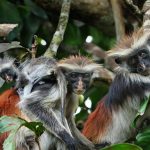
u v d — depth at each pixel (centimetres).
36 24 1825
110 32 1944
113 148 1209
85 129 1589
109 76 1667
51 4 1856
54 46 1538
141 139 1325
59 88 1462
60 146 1458
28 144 1443
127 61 1545
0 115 1469
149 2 1544
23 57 1573
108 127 1548
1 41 1684
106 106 1562
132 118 1525
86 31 1933
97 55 1792
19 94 1501
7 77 1595
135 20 1769
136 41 1547
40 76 1477
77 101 1507
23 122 1229
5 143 1202
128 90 1527
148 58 1527
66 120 1479
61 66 1473
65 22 1574
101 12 1898
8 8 1772
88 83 1488
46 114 1457
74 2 1875
